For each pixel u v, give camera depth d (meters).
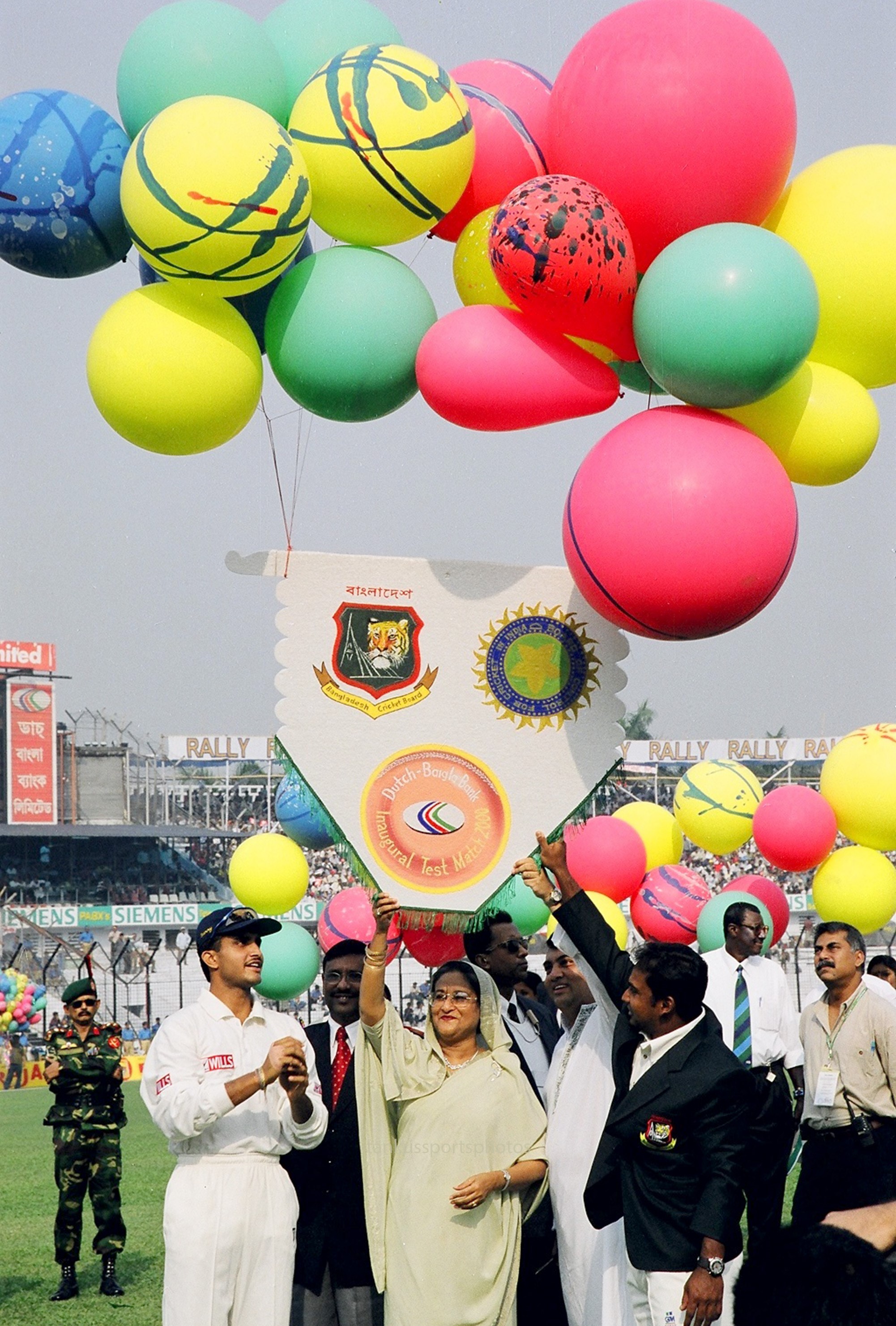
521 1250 4.84
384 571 5.13
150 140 4.36
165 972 33.16
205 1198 4.36
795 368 4.39
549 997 6.77
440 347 4.56
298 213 4.40
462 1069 4.73
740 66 4.40
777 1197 4.78
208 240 4.33
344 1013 5.20
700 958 4.34
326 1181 4.97
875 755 7.25
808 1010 6.16
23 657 41.84
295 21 5.06
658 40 4.42
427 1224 4.53
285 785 7.03
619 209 4.56
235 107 4.39
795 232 4.82
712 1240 4.00
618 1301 4.60
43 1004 26.00
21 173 4.57
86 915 35.31
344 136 4.53
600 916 4.83
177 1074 4.42
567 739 5.15
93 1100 7.51
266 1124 4.48
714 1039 4.29
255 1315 4.38
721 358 4.26
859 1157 5.88
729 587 4.41
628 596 4.50
